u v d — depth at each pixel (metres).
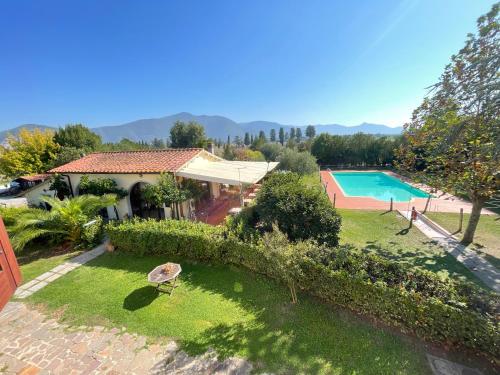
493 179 10.22
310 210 10.95
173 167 17.41
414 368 5.38
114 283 9.55
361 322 6.81
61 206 13.58
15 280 4.99
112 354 6.15
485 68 9.23
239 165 22.95
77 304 8.30
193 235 10.73
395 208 20.19
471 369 5.29
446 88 10.63
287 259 7.58
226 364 5.70
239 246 9.80
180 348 6.25
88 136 44.06
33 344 6.57
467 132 10.30
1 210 13.59
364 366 5.49
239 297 8.27
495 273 9.77
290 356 5.84
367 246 12.67
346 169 49.50
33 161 33.53
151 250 11.68
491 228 14.70
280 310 7.50
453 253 11.61
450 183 11.26
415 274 6.80
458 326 5.52
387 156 47.62
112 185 17.91
